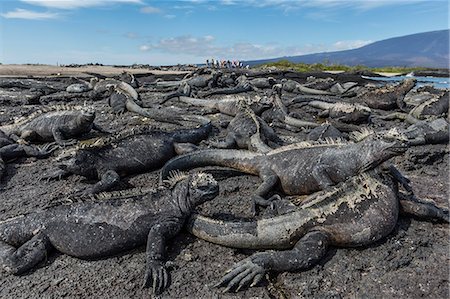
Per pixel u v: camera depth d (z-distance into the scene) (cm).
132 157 90
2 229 61
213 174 92
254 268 56
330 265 60
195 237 67
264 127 114
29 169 100
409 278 57
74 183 89
